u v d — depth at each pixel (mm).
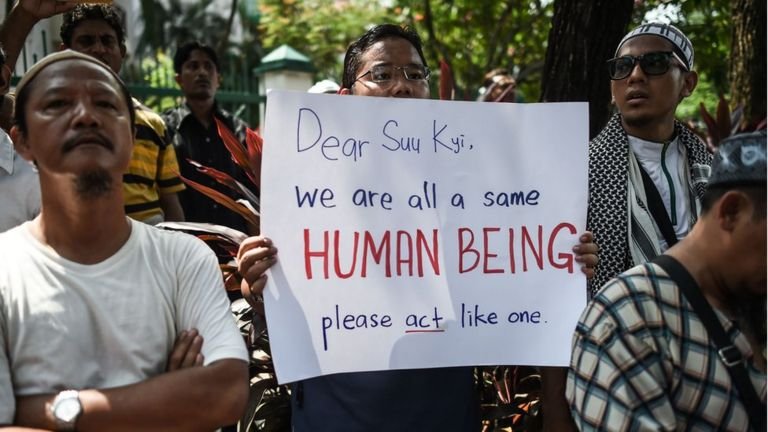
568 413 2389
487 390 3000
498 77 6039
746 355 1707
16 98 1894
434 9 10773
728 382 1682
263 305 2379
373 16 17625
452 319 2283
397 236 2281
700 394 1688
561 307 2314
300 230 2229
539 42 10242
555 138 2348
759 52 5965
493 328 2295
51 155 1803
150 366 1868
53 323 1795
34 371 1783
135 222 1987
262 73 9562
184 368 1867
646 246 2717
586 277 2320
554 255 2332
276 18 18125
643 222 2736
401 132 2301
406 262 2281
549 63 4383
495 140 2340
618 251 2729
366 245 2262
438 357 2264
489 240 2320
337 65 17875
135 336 1850
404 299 2268
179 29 23938
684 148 2986
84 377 1807
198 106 5211
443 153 2320
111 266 1865
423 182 2307
